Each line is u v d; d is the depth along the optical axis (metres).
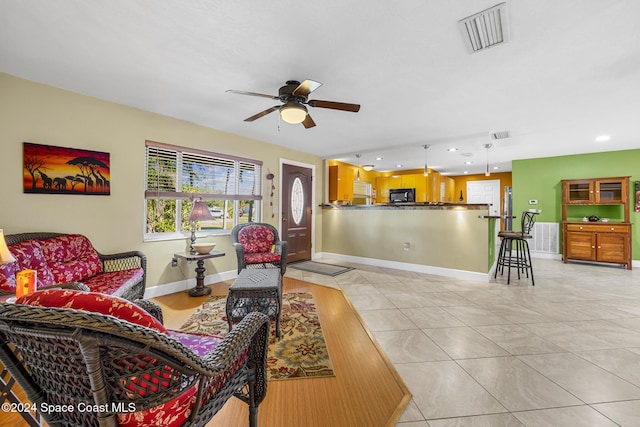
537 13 1.58
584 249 5.30
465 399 1.58
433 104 2.96
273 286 2.14
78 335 0.64
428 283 4.01
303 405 1.53
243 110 3.19
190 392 0.93
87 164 2.74
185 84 2.51
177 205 3.61
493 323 2.60
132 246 3.10
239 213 4.42
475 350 2.11
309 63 2.14
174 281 3.50
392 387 1.68
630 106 2.97
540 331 2.43
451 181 8.95
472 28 1.72
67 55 2.03
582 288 3.75
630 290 3.66
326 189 6.20
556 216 5.89
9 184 2.31
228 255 4.19
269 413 1.47
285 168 5.18
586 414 1.46
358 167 7.12
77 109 2.68
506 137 4.29
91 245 2.63
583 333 2.39
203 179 3.86
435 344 2.21
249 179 4.53
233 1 1.49
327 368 1.87
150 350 0.74
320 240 6.11
